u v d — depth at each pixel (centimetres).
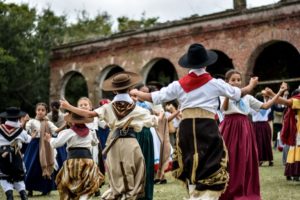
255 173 682
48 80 3353
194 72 589
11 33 3189
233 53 2181
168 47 2406
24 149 1105
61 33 3694
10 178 812
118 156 675
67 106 664
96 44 2709
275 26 2053
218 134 575
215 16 2228
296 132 962
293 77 2428
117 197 673
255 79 606
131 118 679
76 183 665
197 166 560
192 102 579
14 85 3209
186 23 2328
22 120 1008
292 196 810
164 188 958
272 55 2448
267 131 1333
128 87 680
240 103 695
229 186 662
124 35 2581
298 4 1983
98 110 681
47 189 971
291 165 984
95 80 2712
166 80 2917
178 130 588
